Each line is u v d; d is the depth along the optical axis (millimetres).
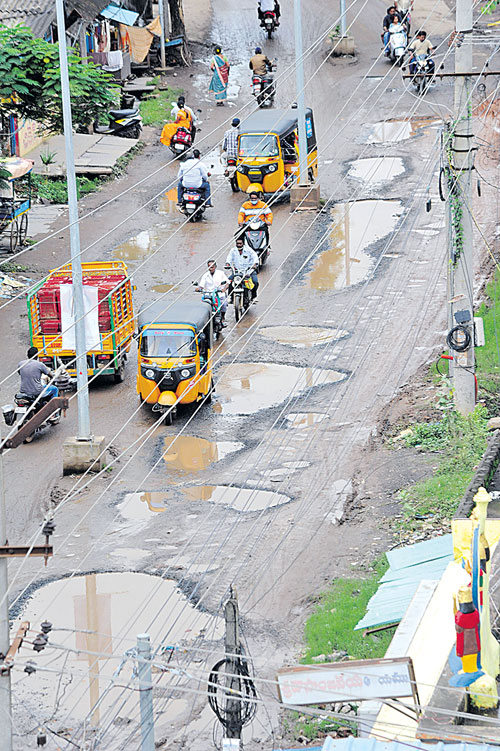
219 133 115812
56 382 62812
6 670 27266
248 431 60500
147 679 27156
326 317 75000
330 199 96000
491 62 121188
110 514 52062
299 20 92750
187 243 88688
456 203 56688
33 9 101625
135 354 71812
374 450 57344
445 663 28609
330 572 46062
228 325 75000
